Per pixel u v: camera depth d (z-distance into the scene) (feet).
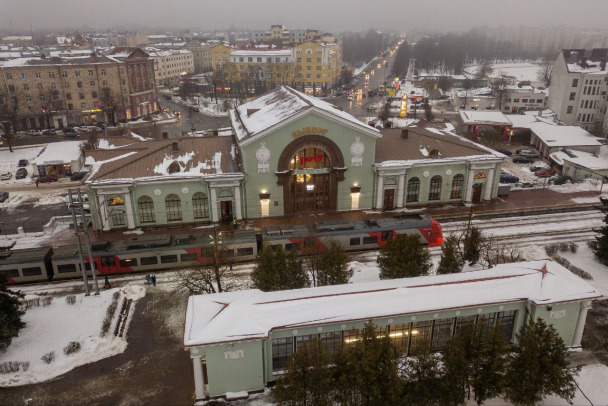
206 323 106.63
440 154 225.15
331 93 631.56
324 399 90.74
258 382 108.99
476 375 96.32
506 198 240.53
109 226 200.64
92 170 208.03
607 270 166.30
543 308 114.21
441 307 111.75
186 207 204.33
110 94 441.27
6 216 228.22
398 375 97.76
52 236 200.75
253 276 133.59
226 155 217.15
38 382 113.80
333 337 110.42
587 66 398.42
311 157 210.79
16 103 409.90
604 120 375.86
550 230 203.51
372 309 110.22
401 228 184.24
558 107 416.26
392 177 217.56
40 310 140.05
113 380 114.93
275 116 212.02
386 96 620.49
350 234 180.34
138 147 225.56
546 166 301.84
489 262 154.40
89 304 143.43
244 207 209.56
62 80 423.64
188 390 111.86
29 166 315.58
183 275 150.92
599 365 117.08
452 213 218.59
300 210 218.79
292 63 625.00
